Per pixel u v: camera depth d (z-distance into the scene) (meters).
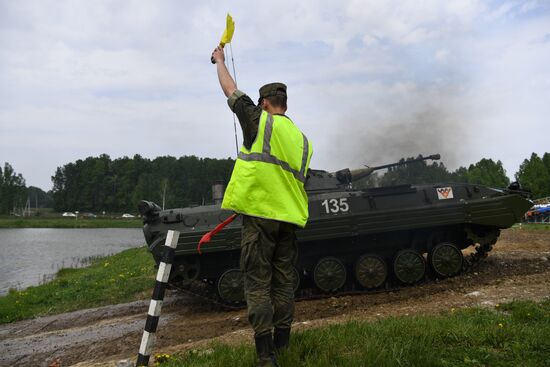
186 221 9.11
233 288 8.98
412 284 9.56
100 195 116.62
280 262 3.67
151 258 20.00
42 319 10.52
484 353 3.90
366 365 3.48
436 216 9.41
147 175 103.31
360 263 9.45
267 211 3.39
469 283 8.95
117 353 6.73
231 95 3.52
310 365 3.43
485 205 9.66
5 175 118.88
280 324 3.68
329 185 10.09
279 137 3.50
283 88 3.90
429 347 3.90
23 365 6.90
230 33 3.86
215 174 101.50
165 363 4.62
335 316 7.16
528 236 17.22
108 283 14.02
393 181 12.44
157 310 3.83
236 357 3.80
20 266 25.70
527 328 4.44
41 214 116.69
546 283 7.75
